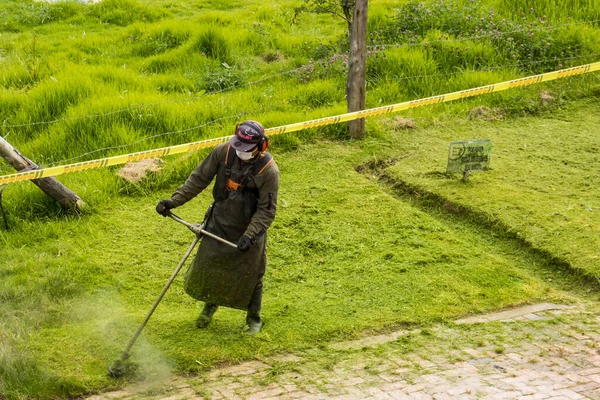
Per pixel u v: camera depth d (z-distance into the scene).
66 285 9.87
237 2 28.50
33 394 7.65
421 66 17.56
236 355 8.41
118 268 10.44
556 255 10.48
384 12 22.27
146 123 14.79
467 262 10.52
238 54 20.95
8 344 8.30
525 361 8.21
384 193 12.59
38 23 26.45
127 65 20.67
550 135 15.02
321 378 7.93
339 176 13.21
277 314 9.29
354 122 14.56
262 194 8.26
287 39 22.30
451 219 11.92
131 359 8.24
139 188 12.70
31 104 15.89
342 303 9.55
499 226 11.38
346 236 11.23
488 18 19.92
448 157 12.66
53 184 11.83
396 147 14.44
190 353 8.41
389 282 10.03
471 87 16.91
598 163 13.58
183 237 11.29
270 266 10.50
